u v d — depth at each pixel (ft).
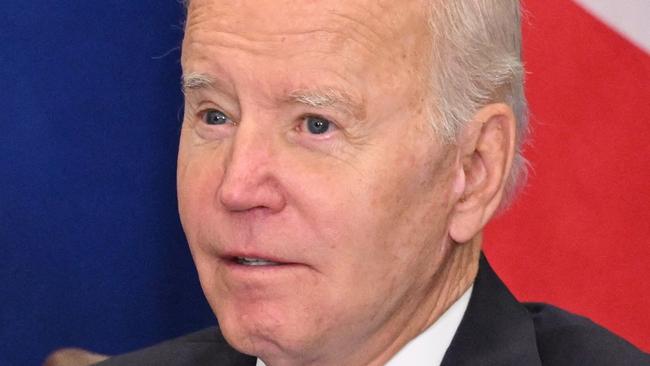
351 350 18.17
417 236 17.80
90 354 27.35
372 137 17.16
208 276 18.03
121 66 27.68
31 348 27.45
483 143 18.30
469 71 17.81
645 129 26.84
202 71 17.31
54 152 27.32
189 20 17.79
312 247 17.19
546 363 19.38
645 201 26.94
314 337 17.60
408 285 18.03
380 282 17.66
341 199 17.08
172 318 28.60
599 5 26.86
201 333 22.52
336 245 17.20
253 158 17.01
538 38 27.07
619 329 27.20
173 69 28.04
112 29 27.58
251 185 16.98
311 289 17.38
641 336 27.17
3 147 27.02
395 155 17.26
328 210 17.07
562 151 27.14
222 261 17.81
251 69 16.87
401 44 17.13
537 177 27.27
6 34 26.94
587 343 19.56
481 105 18.11
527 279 27.50
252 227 17.24
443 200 17.97
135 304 28.19
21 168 27.09
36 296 27.40
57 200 27.37
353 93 16.88
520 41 18.88
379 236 17.40
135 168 27.96
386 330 18.37
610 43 26.86
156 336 28.45
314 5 16.78
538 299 27.48
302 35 16.75
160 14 27.89
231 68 16.96
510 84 18.61
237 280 17.53
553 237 27.35
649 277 27.04
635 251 27.04
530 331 19.34
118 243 27.96
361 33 16.88
